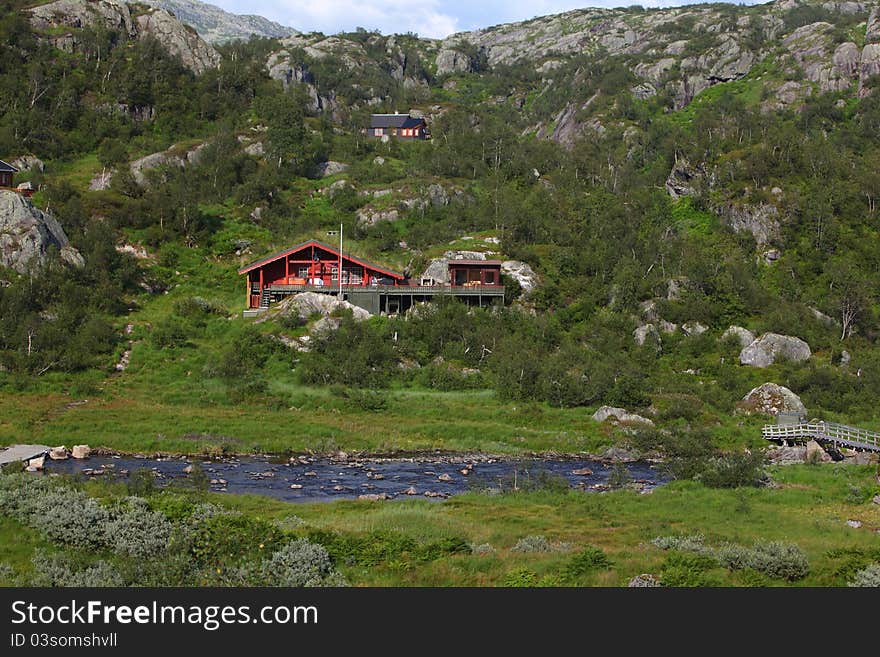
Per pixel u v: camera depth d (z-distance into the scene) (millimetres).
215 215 143250
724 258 137625
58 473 64688
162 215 136125
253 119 179500
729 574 39562
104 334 102500
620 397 96125
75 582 34719
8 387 89562
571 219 147375
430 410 93000
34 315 101625
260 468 71750
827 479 67812
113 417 83875
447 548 42781
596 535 48469
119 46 188750
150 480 55125
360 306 117312
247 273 121312
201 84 186500
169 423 83000
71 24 186875
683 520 53344
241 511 51875
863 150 176125
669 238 143375
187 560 37625
